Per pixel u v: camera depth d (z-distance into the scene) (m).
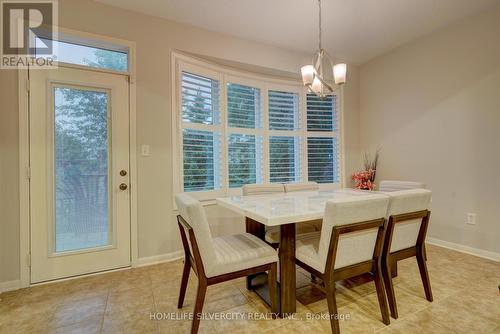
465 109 2.90
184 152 2.99
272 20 2.84
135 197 2.63
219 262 1.54
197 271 1.51
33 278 2.24
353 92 4.19
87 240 2.45
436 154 3.18
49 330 1.63
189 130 3.04
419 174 3.37
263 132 3.70
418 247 1.89
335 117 4.15
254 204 1.97
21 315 1.78
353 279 2.26
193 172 3.07
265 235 2.18
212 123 3.29
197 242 1.49
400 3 2.56
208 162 3.24
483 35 2.74
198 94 3.13
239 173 3.52
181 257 2.87
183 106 2.98
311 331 1.58
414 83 3.41
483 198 2.76
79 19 2.39
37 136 2.26
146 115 2.69
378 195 1.63
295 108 3.97
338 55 3.80
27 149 2.22
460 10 2.70
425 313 1.75
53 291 2.12
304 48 3.54
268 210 1.73
